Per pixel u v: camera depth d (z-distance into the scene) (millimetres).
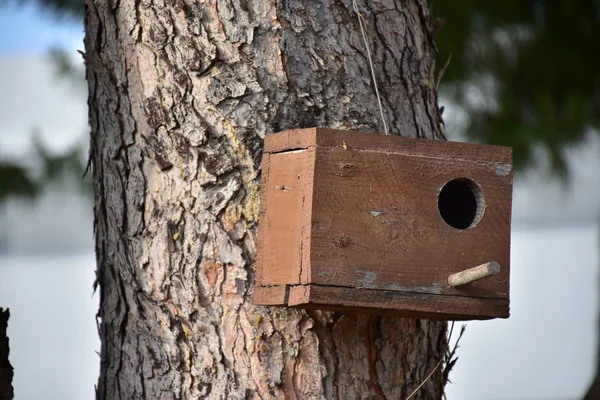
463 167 5000
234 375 5043
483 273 4520
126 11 5391
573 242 13867
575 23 11312
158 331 5207
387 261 4812
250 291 5047
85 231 15602
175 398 5125
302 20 5246
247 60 5172
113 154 5445
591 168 15711
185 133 5176
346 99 5230
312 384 5016
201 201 5121
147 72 5301
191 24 5230
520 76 11602
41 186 12320
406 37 5551
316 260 4707
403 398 5199
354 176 4812
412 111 5457
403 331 5242
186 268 5133
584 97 11531
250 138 5094
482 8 11078
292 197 4840
